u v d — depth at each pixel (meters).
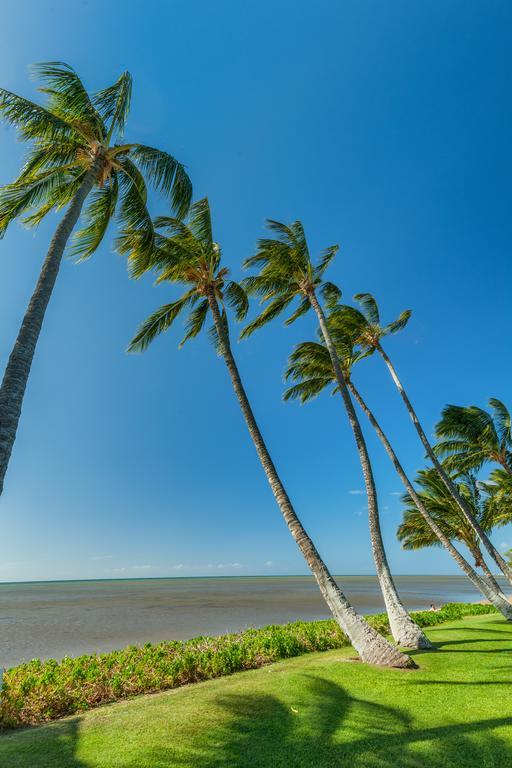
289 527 11.07
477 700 7.08
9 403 5.79
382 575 12.75
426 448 19.56
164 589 88.31
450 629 15.77
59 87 8.80
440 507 27.61
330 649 12.47
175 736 5.79
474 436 24.20
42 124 8.22
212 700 7.29
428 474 27.98
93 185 8.85
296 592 67.56
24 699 7.23
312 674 8.79
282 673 9.05
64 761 5.08
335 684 8.08
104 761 5.06
